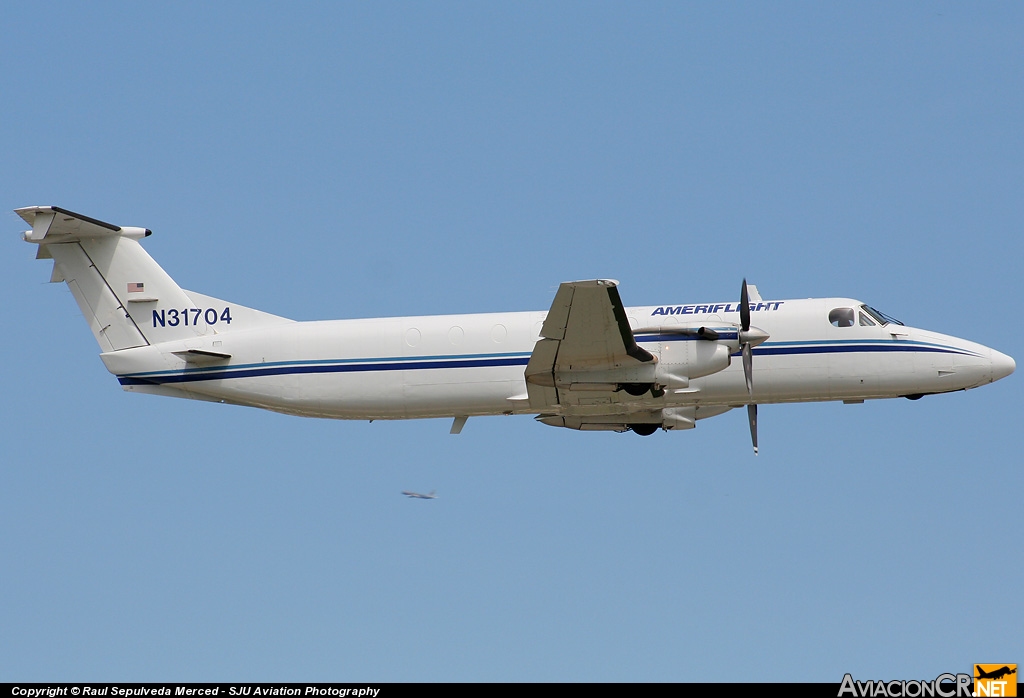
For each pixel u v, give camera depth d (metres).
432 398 81.25
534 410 81.50
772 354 80.00
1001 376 80.62
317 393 82.06
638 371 76.38
